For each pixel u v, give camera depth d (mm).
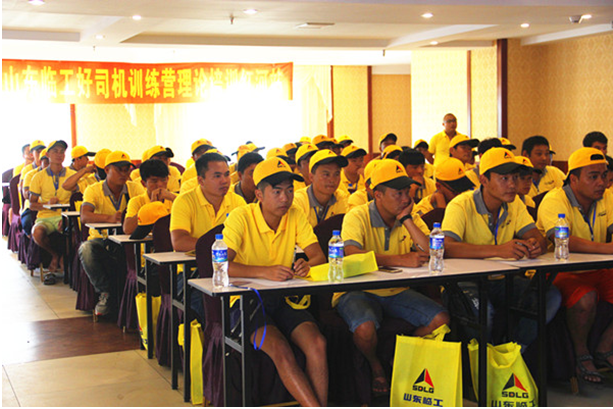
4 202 9156
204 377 3244
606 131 8758
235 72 11625
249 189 4332
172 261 3459
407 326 3256
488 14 7172
